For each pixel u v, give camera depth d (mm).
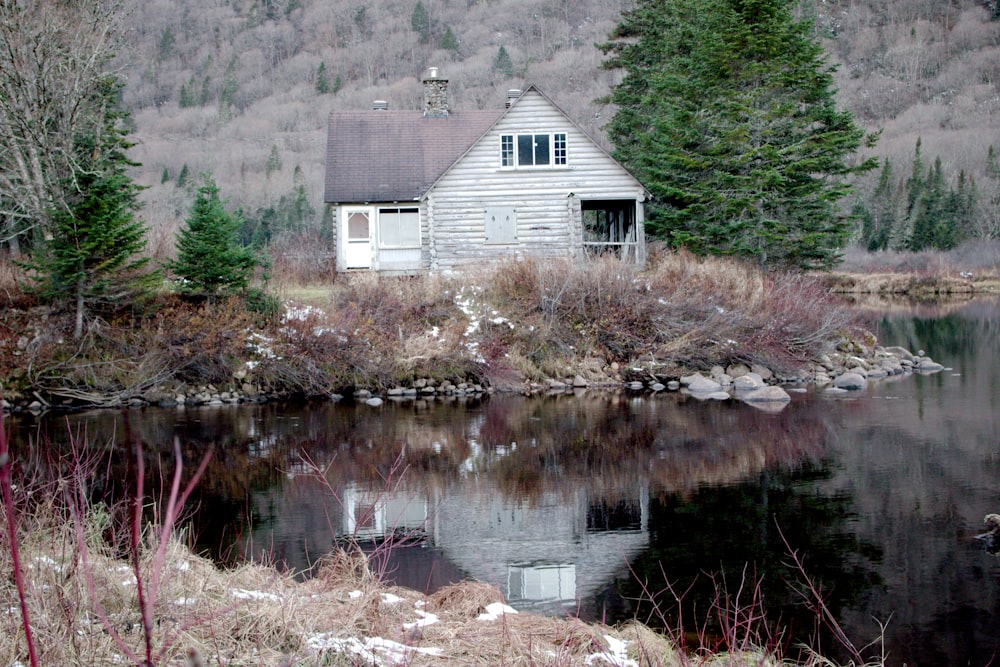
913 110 187375
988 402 18984
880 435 15672
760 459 14023
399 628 6371
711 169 29672
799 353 24438
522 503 11609
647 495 11945
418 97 145125
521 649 6066
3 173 24000
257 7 175500
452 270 26562
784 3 29219
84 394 20109
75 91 22594
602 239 36031
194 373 21453
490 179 29891
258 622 5934
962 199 83000
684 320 24109
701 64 30219
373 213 30766
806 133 29828
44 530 6652
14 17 22047
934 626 7613
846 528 10398
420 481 12797
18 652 4793
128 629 5410
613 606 8016
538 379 22922
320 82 151500
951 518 10734
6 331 20125
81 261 19953
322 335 21891
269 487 12352
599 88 137500
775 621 7746
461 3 184125
